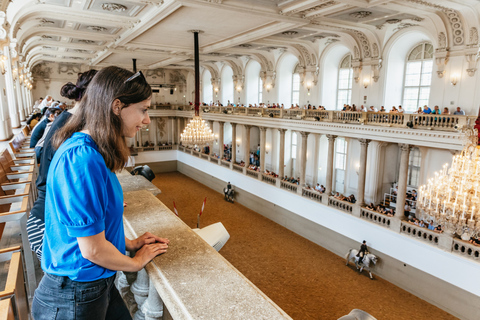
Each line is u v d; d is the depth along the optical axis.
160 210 2.31
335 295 13.78
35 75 31.50
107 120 1.23
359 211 16.34
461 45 14.20
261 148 23.33
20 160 5.18
